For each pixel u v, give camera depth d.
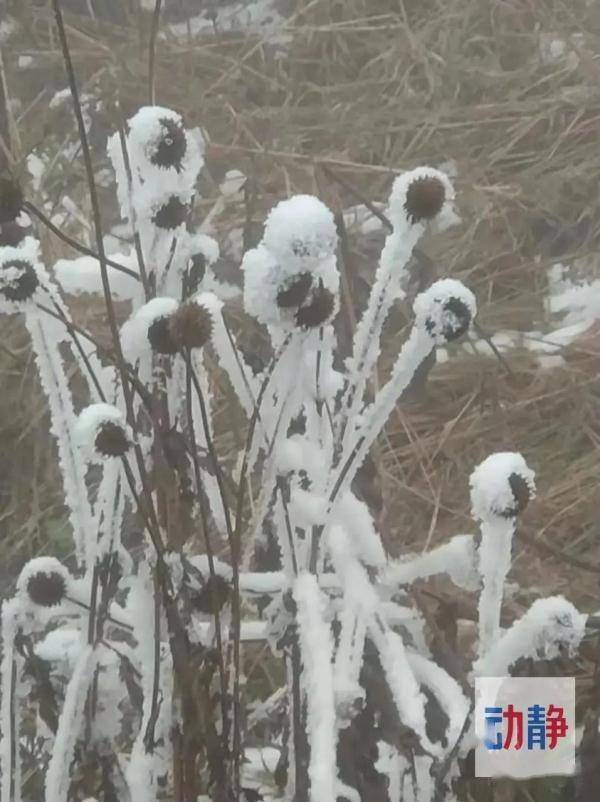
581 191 2.02
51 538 1.60
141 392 0.88
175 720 0.94
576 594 1.42
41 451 1.72
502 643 0.89
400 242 0.86
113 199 2.00
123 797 1.00
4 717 0.97
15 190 0.87
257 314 0.83
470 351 1.78
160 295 0.92
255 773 1.16
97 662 0.95
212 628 0.96
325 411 0.94
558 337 1.81
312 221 0.80
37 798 1.20
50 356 0.93
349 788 0.97
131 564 0.98
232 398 1.05
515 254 1.96
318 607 0.90
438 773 0.91
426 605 1.05
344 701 0.90
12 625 0.95
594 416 1.71
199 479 0.88
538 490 1.60
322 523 0.91
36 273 0.88
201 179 2.01
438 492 1.46
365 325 0.88
